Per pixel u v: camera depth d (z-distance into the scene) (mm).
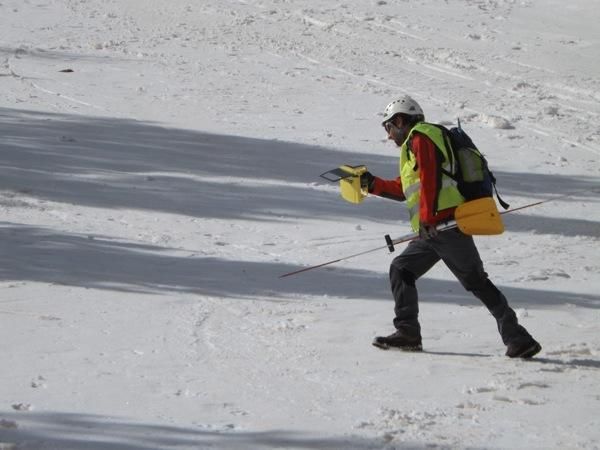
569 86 62062
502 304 21062
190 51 70500
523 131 53219
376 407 17469
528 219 37500
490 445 15531
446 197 20750
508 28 77562
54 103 55156
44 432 15539
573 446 15539
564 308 25578
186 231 33500
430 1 86438
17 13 80875
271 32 76562
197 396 17812
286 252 31359
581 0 85375
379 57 69625
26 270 27203
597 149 50312
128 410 16844
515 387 18703
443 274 28875
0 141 46094
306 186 41031
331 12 82500
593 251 33188
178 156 45219
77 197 37438
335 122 53656
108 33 75312
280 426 16266
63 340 21125
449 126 53750
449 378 19406
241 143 48250
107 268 28000
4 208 35062
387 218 36781
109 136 48438
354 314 24281
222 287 26641
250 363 20109
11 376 18516
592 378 19453
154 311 23906
